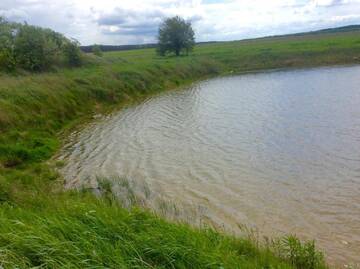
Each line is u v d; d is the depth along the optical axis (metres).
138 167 14.66
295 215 10.05
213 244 6.90
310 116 22.11
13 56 32.19
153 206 10.66
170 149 17.12
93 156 16.36
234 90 36.47
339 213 10.03
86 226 6.29
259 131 19.45
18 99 20.97
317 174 12.93
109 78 34.25
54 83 27.00
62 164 15.08
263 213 10.23
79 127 22.52
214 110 26.34
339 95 28.89
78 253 5.26
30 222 6.40
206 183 12.66
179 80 46.03
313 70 50.75
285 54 64.50
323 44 72.31
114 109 28.56
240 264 5.97
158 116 25.19
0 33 33.50
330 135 17.69
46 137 19.05
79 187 12.23
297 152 15.51
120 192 11.70
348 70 47.25
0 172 12.96
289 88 35.00
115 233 6.21
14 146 15.68
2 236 5.48
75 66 39.47
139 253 5.70
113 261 5.29
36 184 11.81
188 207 10.68
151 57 71.31
